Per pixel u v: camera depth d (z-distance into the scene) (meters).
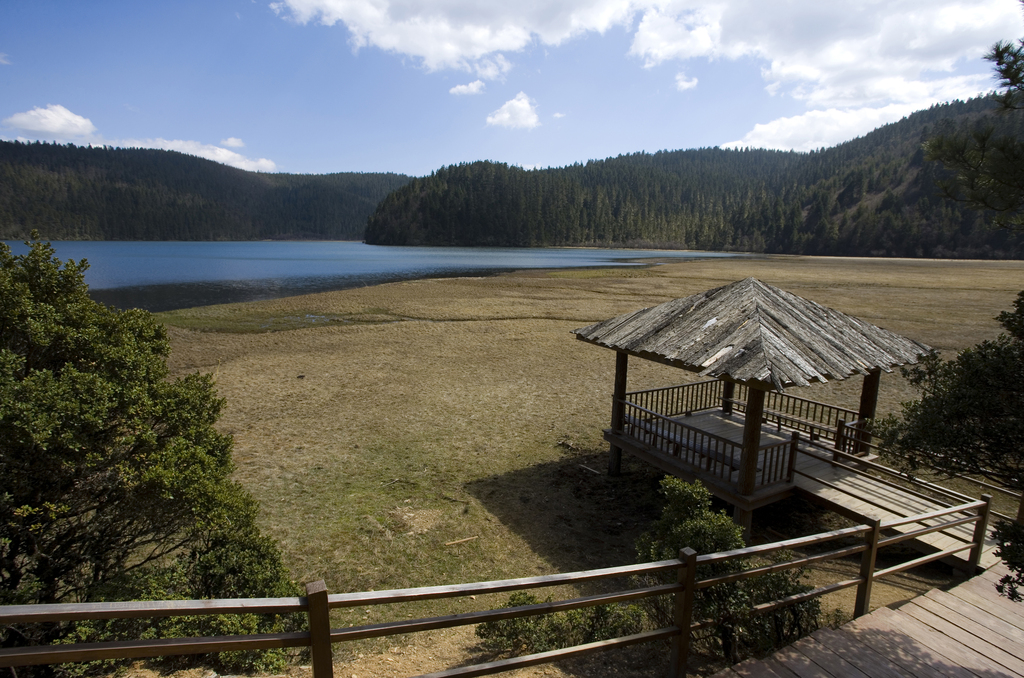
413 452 12.57
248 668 4.93
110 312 7.23
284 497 10.31
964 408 4.21
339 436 13.55
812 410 15.33
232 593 5.79
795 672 3.88
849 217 150.38
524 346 24.38
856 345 8.63
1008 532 3.99
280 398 16.66
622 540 8.85
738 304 8.90
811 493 8.35
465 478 11.23
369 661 5.33
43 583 5.49
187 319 30.70
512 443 13.18
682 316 9.47
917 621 4.64
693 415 12.01
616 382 10.95
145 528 6.36
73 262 7.03
